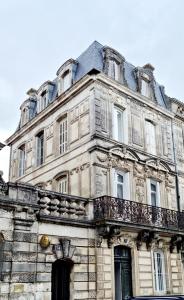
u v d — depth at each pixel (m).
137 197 18.38
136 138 19.59
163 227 17.48
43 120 21.95
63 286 14.09
